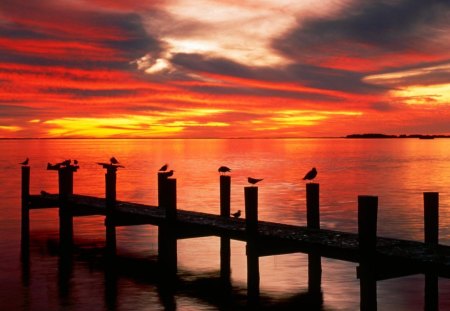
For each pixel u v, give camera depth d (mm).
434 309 15383
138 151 165875
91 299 17359
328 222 31469
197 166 83500
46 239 26844
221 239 20359
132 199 43438
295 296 17469
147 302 17016
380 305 16688
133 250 24219
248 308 16344
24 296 17703
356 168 78312
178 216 20438
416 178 60781
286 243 15898
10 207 38156
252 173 68250
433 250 14086
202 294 17734
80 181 58094
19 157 117000
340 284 18641
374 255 13703
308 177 21422
